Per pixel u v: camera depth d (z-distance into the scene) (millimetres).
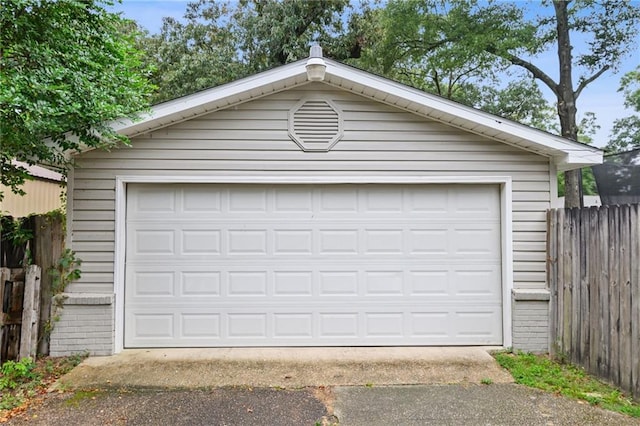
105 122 4738
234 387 4258
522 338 5285
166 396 4047
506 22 15242
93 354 5129
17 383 4277
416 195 5602
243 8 17234
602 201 7633
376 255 5566
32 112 3910
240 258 5516
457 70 17531
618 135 19969
